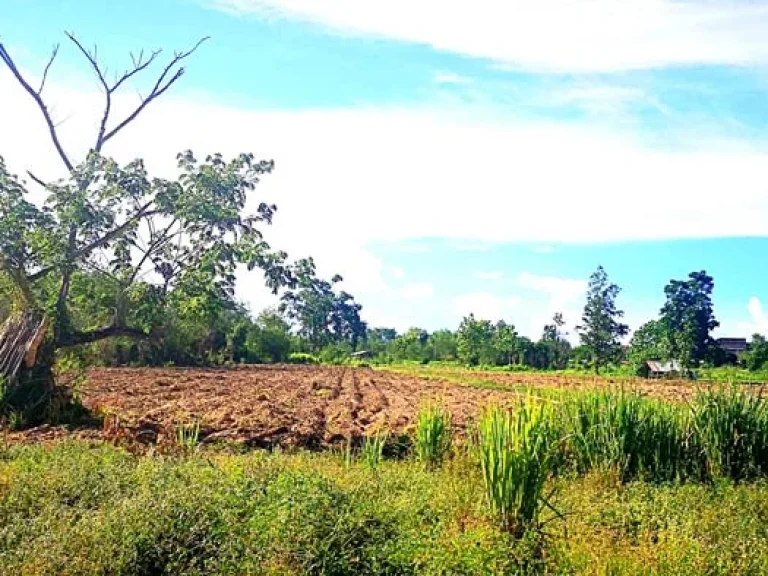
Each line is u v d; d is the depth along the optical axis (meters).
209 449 14.73
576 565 7.88
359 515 8.25
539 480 9.16
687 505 10.66
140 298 20.56
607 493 11.40
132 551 7.56
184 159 20.42
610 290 70.06
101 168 19.53
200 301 20.17
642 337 71.62
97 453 12.21
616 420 13.38
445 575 7.54
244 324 69.12
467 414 22.77
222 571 7.38
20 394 18.09
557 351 76.56
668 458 13.38
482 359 76.88
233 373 45.47
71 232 19.41
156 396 27.42
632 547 8.38
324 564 7.48
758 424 13.45
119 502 8.59
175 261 20.61
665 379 54.09
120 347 48.12
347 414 23.78
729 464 13.30
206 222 19.95
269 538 7.75
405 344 91.75
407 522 8.66
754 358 61.69
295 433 16.92
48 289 20.61
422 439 13.98
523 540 8.26
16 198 19.27
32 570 7.14
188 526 7.95
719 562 7.89
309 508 8.15
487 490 9.37
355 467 12.41
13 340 18.41
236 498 8.67
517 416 9.70
